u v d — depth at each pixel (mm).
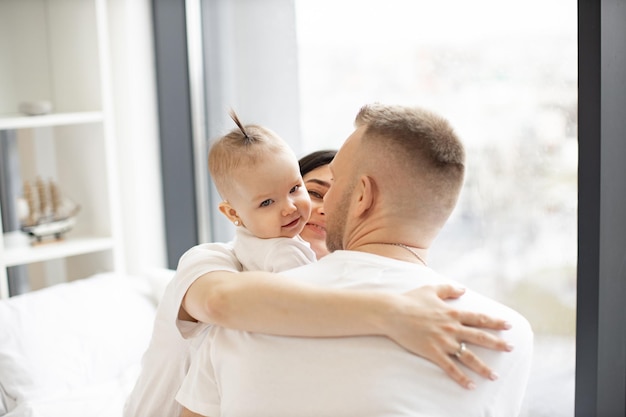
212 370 1330
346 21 2451
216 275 1358
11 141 2865
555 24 2031
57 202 2811
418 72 2324
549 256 2092
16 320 2236
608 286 1789
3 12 2861
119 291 2479
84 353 2246
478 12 2180
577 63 1819
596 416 1815
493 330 1255
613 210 1771
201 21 2816
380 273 1291
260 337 1267
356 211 1351
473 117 2223
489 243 2215
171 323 1459
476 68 2201
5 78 2885
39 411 2010
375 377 1198
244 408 1249
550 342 2102
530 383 2141
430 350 1200
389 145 1312
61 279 3041
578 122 1766
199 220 2957
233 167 1505
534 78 2084
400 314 1208
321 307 1220
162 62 2924
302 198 1544
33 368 2143
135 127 2916
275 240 1501
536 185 2105
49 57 2971
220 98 2793
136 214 2953
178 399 1363
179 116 2914
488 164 2197
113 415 2014
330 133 2521
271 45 2617
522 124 2119
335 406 1204
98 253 2945
